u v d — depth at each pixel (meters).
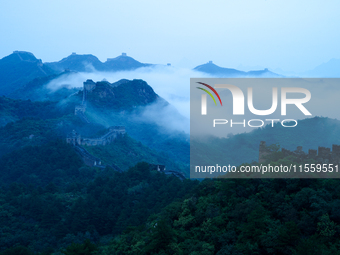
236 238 57.72
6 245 100.00
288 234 51.56
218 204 68.56
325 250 47.75
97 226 106.94
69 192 142.00
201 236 62.94
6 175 189.00
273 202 61.28
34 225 112.56
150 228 74.50
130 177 142.38
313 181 61.66
